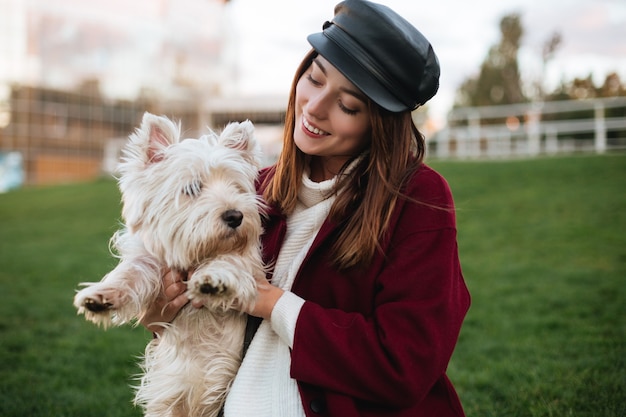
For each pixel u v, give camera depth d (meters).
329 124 2.18
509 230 9.71
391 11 2.16
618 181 12.52
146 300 2.35
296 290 2.22
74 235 11.50
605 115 23.08
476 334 5.29
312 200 2.35
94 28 32.47
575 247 8.41
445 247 2.07
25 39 30.41
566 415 3.46
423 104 2.21
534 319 5.55
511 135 21.41
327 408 2.00
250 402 2.11
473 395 3.95
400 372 1.92
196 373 2.34
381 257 2.12
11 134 29.94
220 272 2.13
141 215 2.46
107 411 3.80
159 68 34.72
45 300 6.82
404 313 1.97
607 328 5.13
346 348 1.96
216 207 2.31
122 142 29.22
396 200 2.12
